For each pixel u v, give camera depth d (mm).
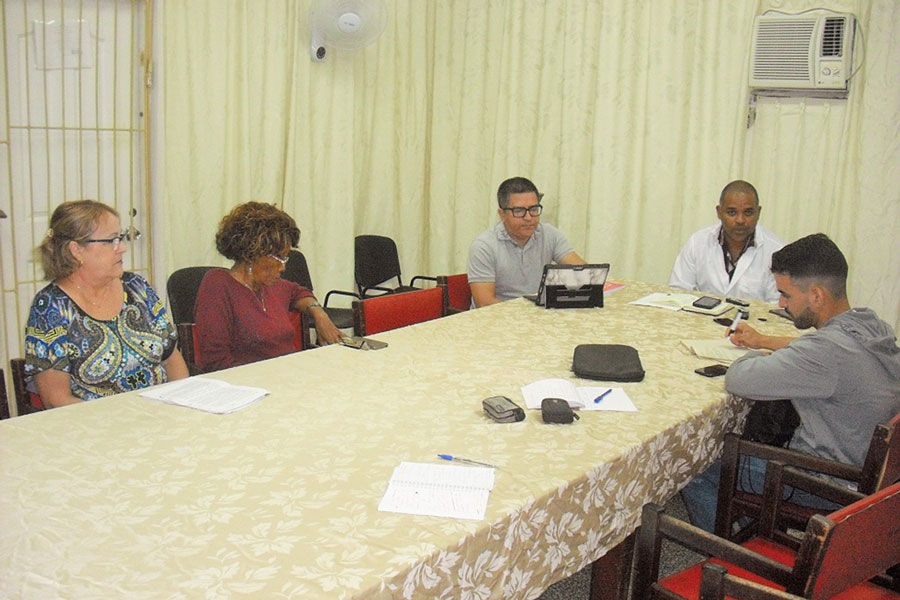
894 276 3377
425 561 1241
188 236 3900
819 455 1992
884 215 3357
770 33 3535
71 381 2158
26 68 3295
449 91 4723
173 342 2377
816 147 3594
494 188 4598
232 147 3984
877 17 3256
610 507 1688
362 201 4680
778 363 1969
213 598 1118
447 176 4816
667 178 3990
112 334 2211
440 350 2402
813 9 3469
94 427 1744
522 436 1749
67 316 2135
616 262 4227
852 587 1524
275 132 4078
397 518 1362
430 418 1840
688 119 3893
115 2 3457
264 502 1410
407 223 4844
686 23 3801
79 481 1479
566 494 1528
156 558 1219
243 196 4043
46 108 3369
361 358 2303
